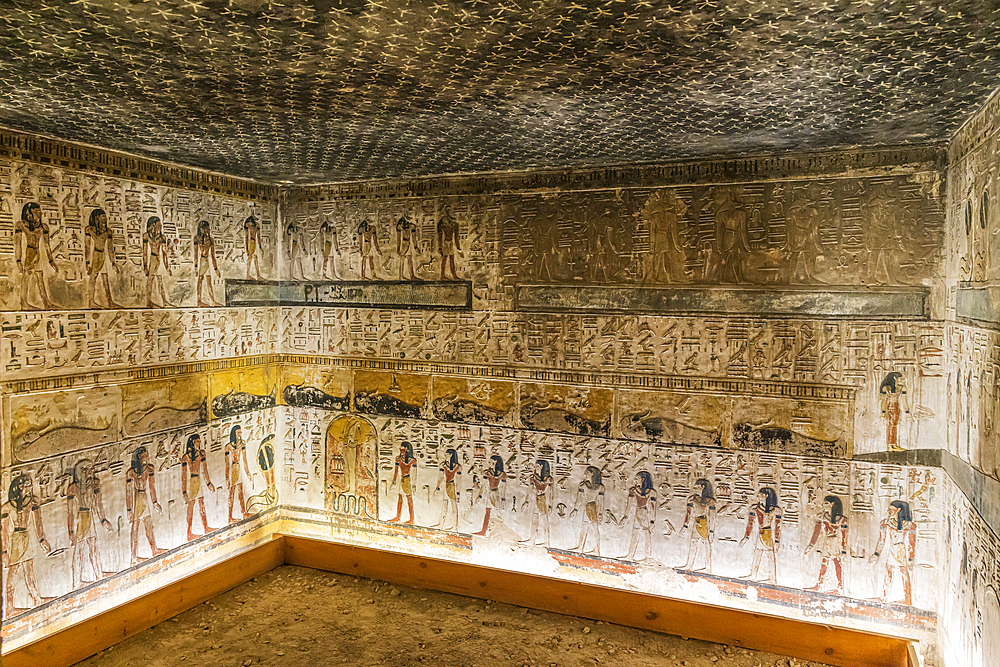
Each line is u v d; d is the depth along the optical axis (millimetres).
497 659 5699
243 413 7297
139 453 6164
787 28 2965
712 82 3734
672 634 6133
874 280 5508
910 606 5535
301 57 3387
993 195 4059
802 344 5734
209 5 2758
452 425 7004
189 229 6590
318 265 7512
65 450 5527
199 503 6793
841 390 5645
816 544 5770
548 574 6680
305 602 6719
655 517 6258
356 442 7465
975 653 4430
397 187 7098
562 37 3098
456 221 6855
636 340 6242
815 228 5648
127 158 5945
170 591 6324
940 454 5395
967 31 2979
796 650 5746
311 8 2789
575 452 6520
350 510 7531
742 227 5855
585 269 6383
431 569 7031
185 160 6121
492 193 6695
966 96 4008
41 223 5297
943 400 5355
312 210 7492
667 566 6242
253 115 4512
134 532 6133
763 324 5836
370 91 3941
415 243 7047
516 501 6773
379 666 5559
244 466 7340
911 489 5496
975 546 4469
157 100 4176
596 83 3766
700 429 6074
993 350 4082
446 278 6934
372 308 7289
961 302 4859
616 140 5191
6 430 5109
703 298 6004
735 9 2766
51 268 5383
